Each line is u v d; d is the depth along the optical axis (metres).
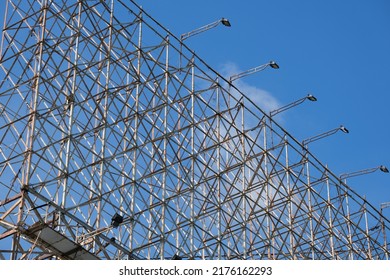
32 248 101.06
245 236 124.75
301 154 137.00
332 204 139.12
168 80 122.25
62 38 113.19
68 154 106.94
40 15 114.75
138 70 118.94
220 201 125.62
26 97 111.06
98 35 116.50
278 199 132.62
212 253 121.81
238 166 128.88
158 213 116.75
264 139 131.75
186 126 123.19
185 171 120.50
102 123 116.56
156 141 123.25
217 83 128.38
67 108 113.88
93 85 113.94
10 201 103.00
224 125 128.25
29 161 102.88
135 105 117.56
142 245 113.69
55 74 111.44
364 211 146.00
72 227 107.81
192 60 125.50
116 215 107.81
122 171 113.75
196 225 118.38
